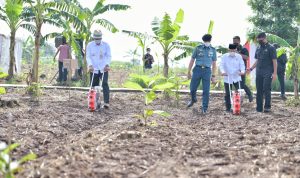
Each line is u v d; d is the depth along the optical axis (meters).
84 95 13.21
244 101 12.85
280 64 14.03
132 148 5.16
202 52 10.38
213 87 17.36
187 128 7.35
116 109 10.53
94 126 7.88
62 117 8.27
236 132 6.91
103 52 10.20
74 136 6.55
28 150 5.37
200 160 4.68
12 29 18.48
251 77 20.75
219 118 9.26
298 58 12.87
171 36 14.13
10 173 3.63
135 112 10.15
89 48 10.20
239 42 11.87
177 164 4.48
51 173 4.03
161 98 13.19
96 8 18.03
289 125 7.91
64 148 5.17
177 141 5.79
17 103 9.69
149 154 4.89
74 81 19.06
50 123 7.46
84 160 4.52
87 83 17.95
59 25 17.36
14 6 13.72
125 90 14.86
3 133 6.25
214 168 4.31
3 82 18.11
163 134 6.34
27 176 3.96
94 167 4.28
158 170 4.24
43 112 8.68
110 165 4.37
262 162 4.57
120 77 24.67
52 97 12.19
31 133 6.44
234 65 10.80
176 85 12.08
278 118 9.23
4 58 20.73
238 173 4.12
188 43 14.77
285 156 4.88
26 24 18.47
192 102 10.99
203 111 10.32
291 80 20.92
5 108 9.08
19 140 5.85
